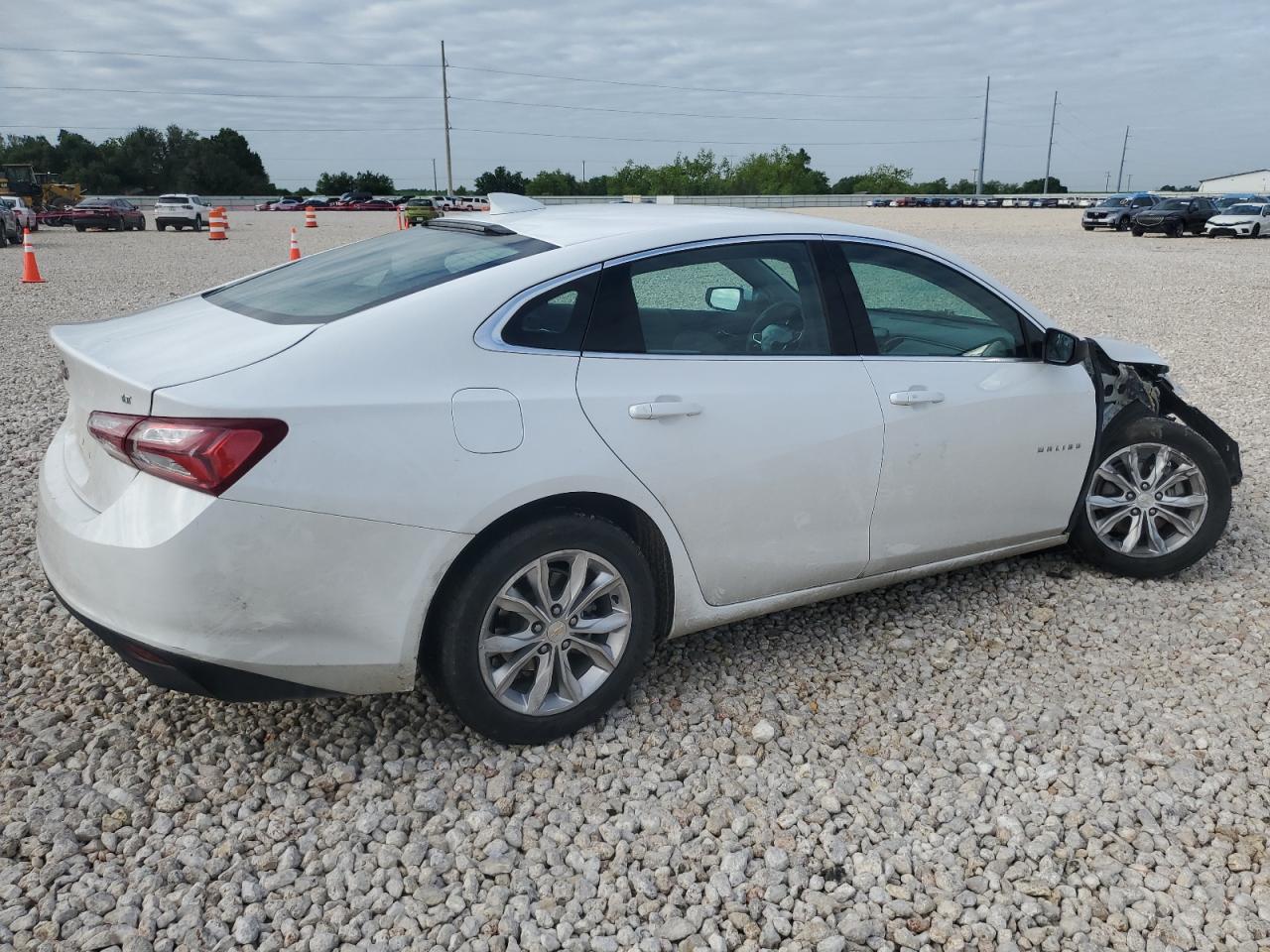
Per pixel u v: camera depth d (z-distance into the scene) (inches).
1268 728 129.7
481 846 105.0
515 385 110.5
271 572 99.9
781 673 141.6
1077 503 162.7
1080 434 157.2
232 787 112.2
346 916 95.2
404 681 111.7
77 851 102.1
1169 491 171.3
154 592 98.6
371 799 111.4
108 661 139.6
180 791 111.3
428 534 104.9
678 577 125.3
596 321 117.6
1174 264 848.9
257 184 3956.7
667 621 129.3
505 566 110.1
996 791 116.2
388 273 122.4
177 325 118.3
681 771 118.0
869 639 152.4
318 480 99.7
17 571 167.9
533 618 114.9
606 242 121.3
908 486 140.0
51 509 110.8
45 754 117.6
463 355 109.0
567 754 120.6
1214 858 106.0
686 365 122.0
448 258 123.6
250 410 97.4
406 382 105.3
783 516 130.0
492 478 107.1
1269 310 538.3
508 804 111.3
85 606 104.3
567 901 98.1
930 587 170.7
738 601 133.4
